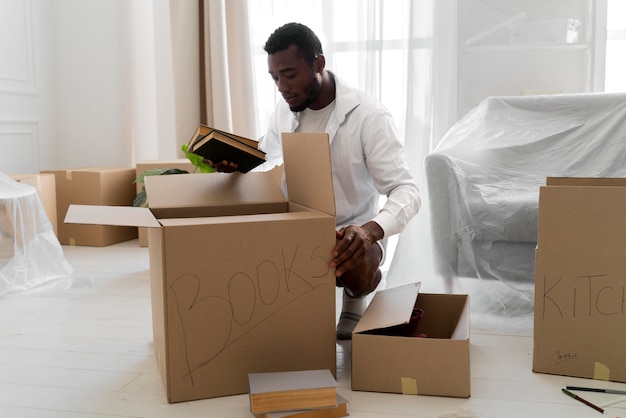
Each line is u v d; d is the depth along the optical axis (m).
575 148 2.52
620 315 1.62
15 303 2.46
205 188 1.80
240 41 3.73
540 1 3.51
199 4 3.91
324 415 1.45
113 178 3.79
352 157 1.98
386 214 1.77
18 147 4.02
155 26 4.06
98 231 3.67
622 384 1.63
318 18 3.72
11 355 1.90
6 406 1.55
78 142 4.36
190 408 1.51
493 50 3.59
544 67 3.56
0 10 3.86
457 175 2.38
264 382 1.46
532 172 2.47
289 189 1.84
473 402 1.53
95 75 4.29
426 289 2.43
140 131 4.21
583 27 3.48
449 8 3.52
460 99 3.63
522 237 2.31
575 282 1.66
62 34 4.31
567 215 1.64
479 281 2.36
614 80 3.47
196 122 3.92
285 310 1.58
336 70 3.71
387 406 1.51
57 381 1.70
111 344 1.99
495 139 2.59
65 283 2.78
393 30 3.62
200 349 1.54
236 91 3.77
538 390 1.60
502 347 1.94
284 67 1.88
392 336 1.58
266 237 1.54
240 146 1.75
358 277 1.84
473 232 2.36
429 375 1.56
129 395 1.60
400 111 3.66
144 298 2.53
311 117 2.04
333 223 1.58
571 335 1.68
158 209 1.68
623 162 2.46
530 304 2.28
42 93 4.23
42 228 2.86
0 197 2.61
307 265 1.58
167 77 4.09
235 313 1.55
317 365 1.61
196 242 1.50
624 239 1.60
